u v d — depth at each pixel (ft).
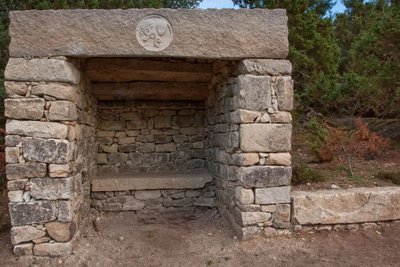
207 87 16.78
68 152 11.02
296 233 12.59
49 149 10.84
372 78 21.06
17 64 10.77
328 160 18.62
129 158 17.78
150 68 14.24
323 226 12.94
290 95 11.99
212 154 16.74
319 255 11.33
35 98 10.85
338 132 18.98
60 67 10.88
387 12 19.86
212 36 11.51
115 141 17.66
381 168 17.62
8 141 10.78
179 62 14.57
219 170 15.31
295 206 12.53
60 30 10.91
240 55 11.67
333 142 18.57
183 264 11.03
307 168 15.94
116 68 13.96
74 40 10.97
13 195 10.83
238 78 12.01
